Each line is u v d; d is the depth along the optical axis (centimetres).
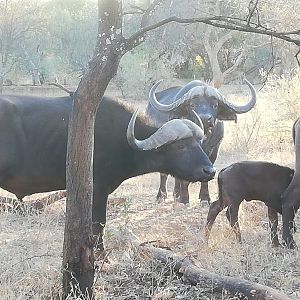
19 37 3594
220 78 3516
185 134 716
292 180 772
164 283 639
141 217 955
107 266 674
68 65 3688
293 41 541
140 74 3316
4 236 818
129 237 749
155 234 827
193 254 715
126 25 1470
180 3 984
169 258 668
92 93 541
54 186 735
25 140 712
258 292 567
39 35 3684
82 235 557
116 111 732
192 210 1016
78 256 559
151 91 1062
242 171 784
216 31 3716
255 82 3775
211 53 3500
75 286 560
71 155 549
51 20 3691
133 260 693
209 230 788
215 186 1198
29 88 3375
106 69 540
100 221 718
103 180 721
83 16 3756
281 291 605
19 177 719
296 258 719
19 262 656
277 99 1912
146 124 742
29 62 3631
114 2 537
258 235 816
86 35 3703
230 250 737
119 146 723
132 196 1125
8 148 705
